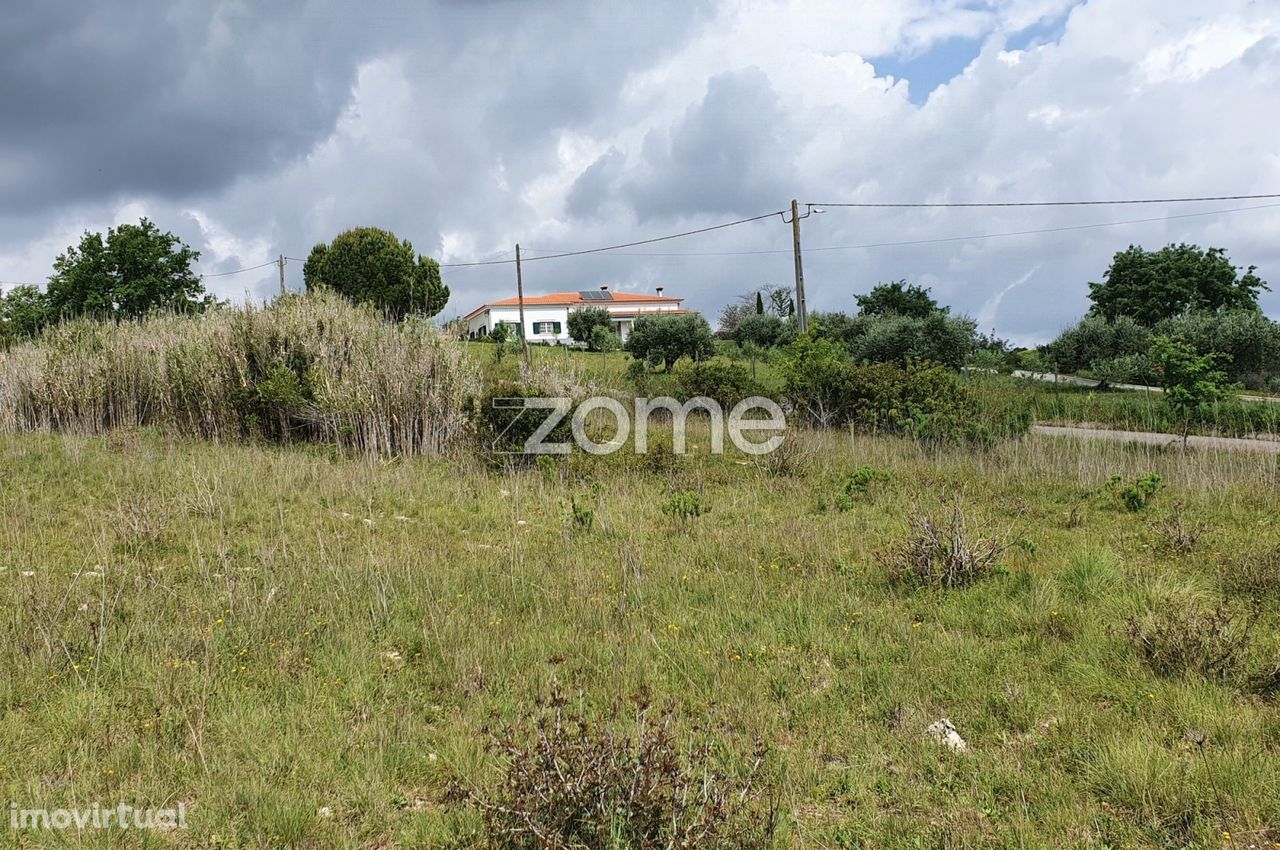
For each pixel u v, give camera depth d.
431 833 3.15
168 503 8.25
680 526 8.05
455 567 6.62
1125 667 4.51
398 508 8.96
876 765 3.69
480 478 10.61
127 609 5.35
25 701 4.17
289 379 13.35
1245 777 3.38
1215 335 28.78
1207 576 6.21
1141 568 6.36
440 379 12.95
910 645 4.90
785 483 10.50
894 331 31.44
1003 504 9.14
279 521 7.98
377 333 14.63
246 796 3.32
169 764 3.58
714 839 2.88
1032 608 5.44
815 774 3.60
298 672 4.58
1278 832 3.11
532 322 64.31
